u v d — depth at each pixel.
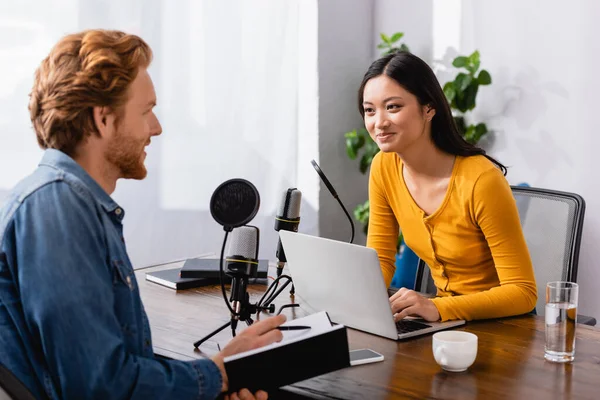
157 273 2.31
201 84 3.56
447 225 2.07
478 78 3.59
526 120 3.61
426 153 2.05
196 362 1.33
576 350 1.60
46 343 1.18
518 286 1.89
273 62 3.84
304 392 1.38
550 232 2.35
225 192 1.75
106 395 1.20
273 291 1.97
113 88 1.30
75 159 1.33
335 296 1.80
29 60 3.01
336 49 4.05
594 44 3.35
